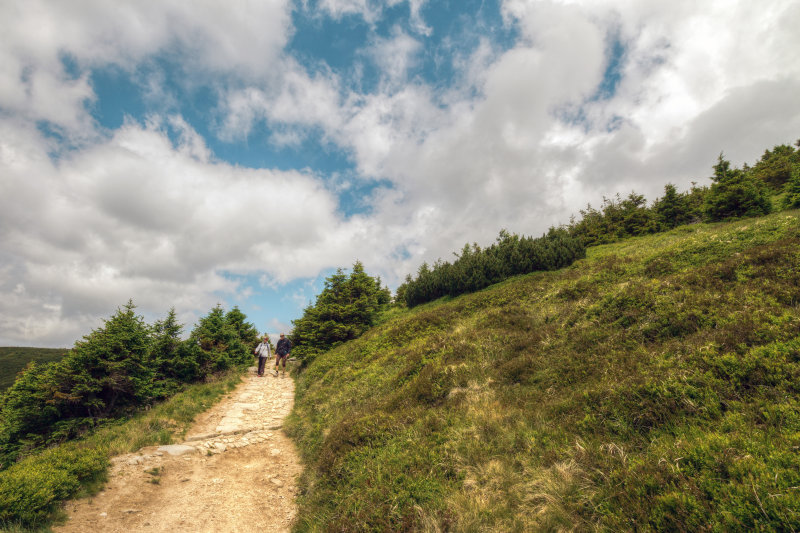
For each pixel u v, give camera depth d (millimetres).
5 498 4562
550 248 22953
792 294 6254
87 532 4738
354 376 12367
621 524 3195
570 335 8484
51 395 10625
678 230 25203
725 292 7434
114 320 12258
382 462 5602
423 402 7902
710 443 3566
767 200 22234
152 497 5922
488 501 4180
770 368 4367
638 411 4789
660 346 6410
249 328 28484
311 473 6676
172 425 9469
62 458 6070
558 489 4000
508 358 8703
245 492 6453
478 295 19938
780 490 2709
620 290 9461
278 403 13289
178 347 15273
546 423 5504
